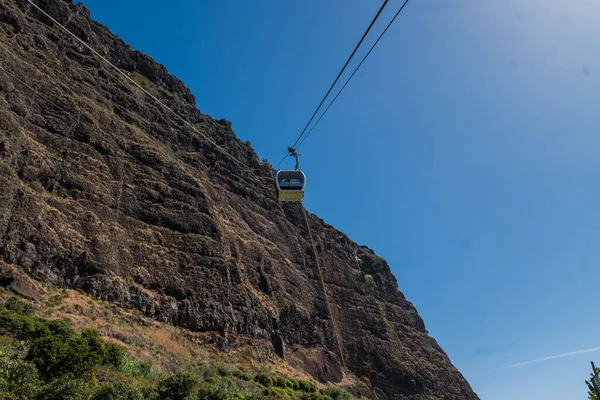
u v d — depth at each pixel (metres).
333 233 98.44
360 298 87.50
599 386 20.94
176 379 23.72
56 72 55.09
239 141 86.88
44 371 21.25
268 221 77.94
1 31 51.00
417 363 84.56
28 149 44.53
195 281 52.06
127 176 54.88
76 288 41.34
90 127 53.28
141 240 50.94
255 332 55.28
